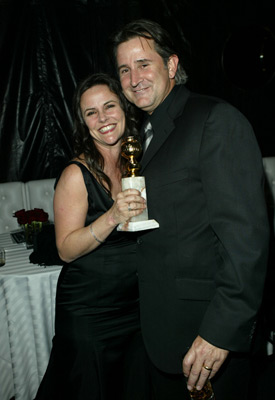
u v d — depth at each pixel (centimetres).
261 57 409
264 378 196
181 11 391
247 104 418
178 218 111
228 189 97
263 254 97
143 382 164
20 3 362
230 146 99
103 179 139
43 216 223
